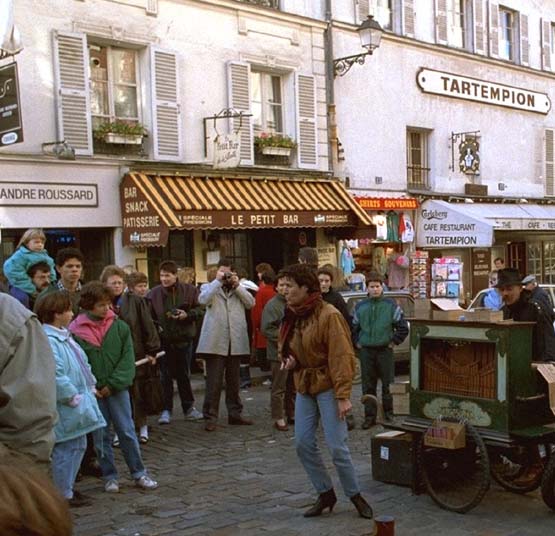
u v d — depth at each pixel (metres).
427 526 5.06
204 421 8.85
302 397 5.34
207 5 13.91
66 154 11.65
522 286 6.01
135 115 13.24
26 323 2.83
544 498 5.19
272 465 6.83
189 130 13.70
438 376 5.64
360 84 16.88
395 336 8.35
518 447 5.41
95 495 5.98
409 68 18.00
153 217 12.02
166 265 8.76
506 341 5.17
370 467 6.68
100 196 12.38
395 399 5.93
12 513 1.15
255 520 5.30
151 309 8.70
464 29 19.77
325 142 16.14
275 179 14.66
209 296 8.21
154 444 7.72
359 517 5.28
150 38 13.08
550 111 22.25
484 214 18.25
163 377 8.77
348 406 5.08
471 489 5.77
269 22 14.98
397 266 17.61
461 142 19.31
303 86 15.59
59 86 11.82
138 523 5.29
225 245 14.50
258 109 15.23
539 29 21.97
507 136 20.81
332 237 15.95
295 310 5.20
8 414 2.70
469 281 19.48
